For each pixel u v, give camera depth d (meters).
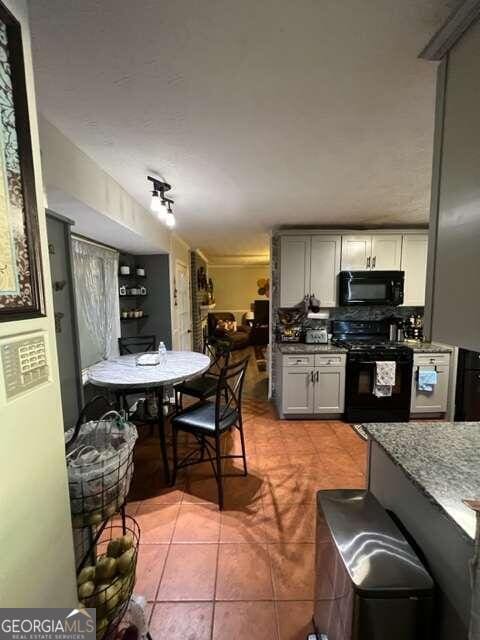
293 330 3.67
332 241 3.47
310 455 2.68
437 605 0.92
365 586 0.83
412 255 3.47
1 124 0.63
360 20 0.86
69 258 1.43
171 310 4.05
